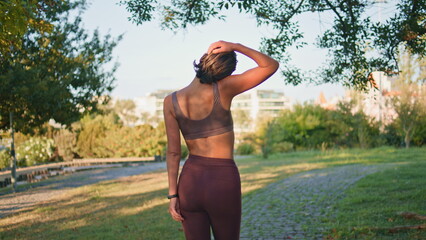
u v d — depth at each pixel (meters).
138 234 5.80
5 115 11.86
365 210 6.81
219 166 2.00
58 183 14.47
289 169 16.56
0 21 4.19
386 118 30.64
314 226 5.95
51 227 6.57
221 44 2.02
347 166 16.55
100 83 12.02
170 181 2.09
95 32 11.62
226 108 2.03
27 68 10.16
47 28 5.75
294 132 36.06
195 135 2.03
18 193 11.70
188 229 2.04
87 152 29.12
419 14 5.37
